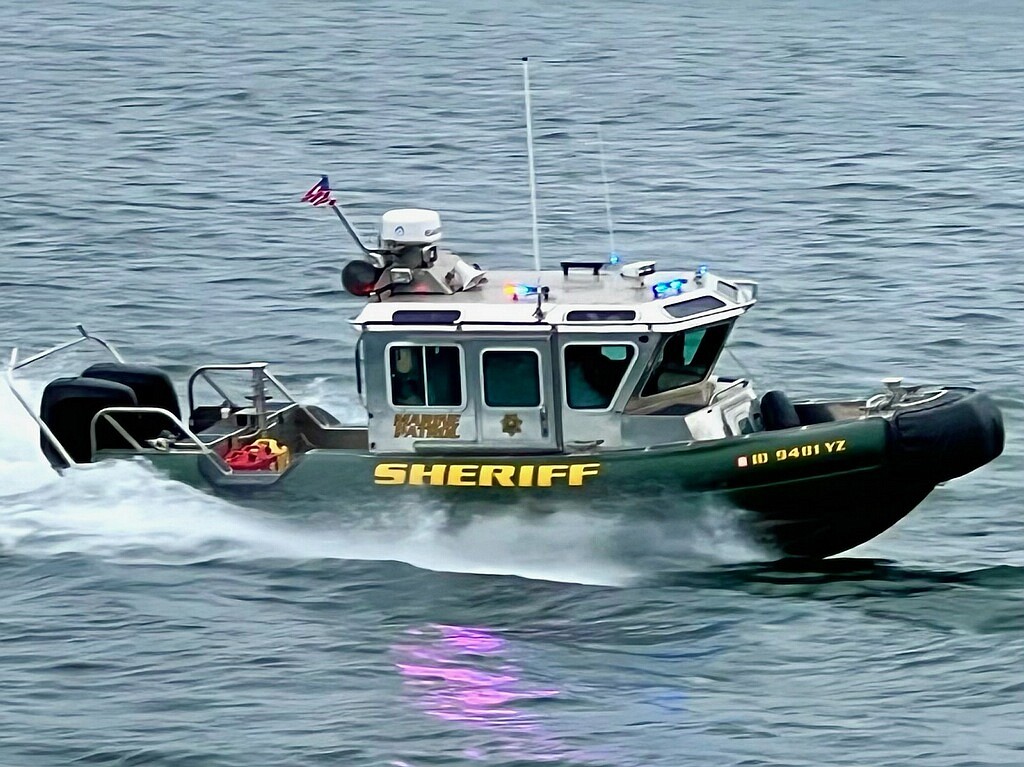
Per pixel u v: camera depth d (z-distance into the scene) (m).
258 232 120.62
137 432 69.06
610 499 62.59
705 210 127.44
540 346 62.72
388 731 51.62
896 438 61.56
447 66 187.00
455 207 128.00
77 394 67.56
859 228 121.56
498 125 158.38
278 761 49.91
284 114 161.62
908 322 98.38
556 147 149.50
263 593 61.50
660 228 122.38
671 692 54.31
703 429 63.59
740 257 114.38
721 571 63.66
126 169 139.38
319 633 58.41
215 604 60.59
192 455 66.50
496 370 63.22
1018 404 83.62
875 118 160.75
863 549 66.38
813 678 55.25
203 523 65.38
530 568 63.66
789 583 62.69
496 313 62.91
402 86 175.75
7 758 50.06
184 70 182.62
